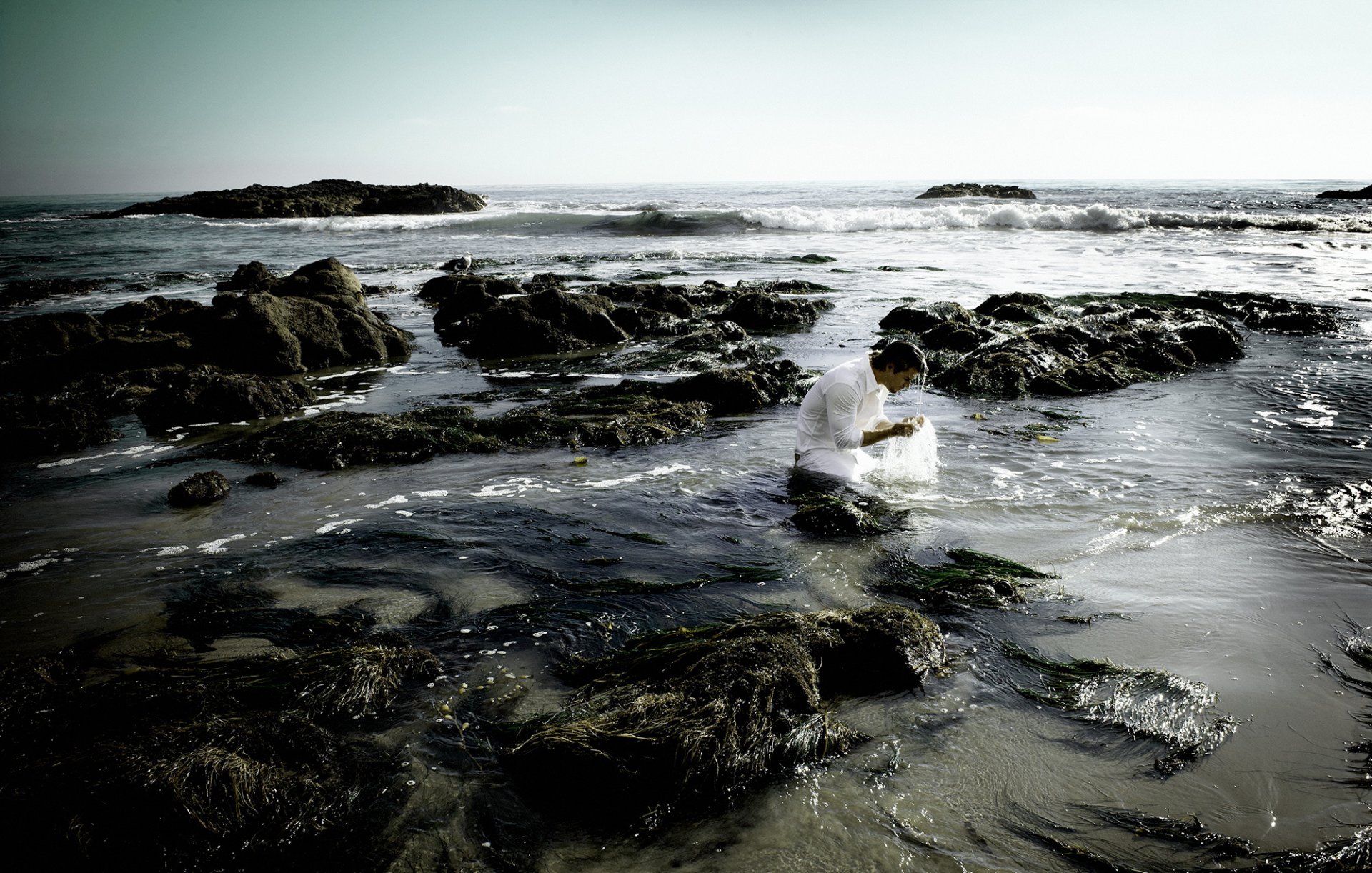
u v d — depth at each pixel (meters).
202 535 5.86
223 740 3.28
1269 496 6.20
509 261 26.42
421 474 7.24
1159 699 3.72
